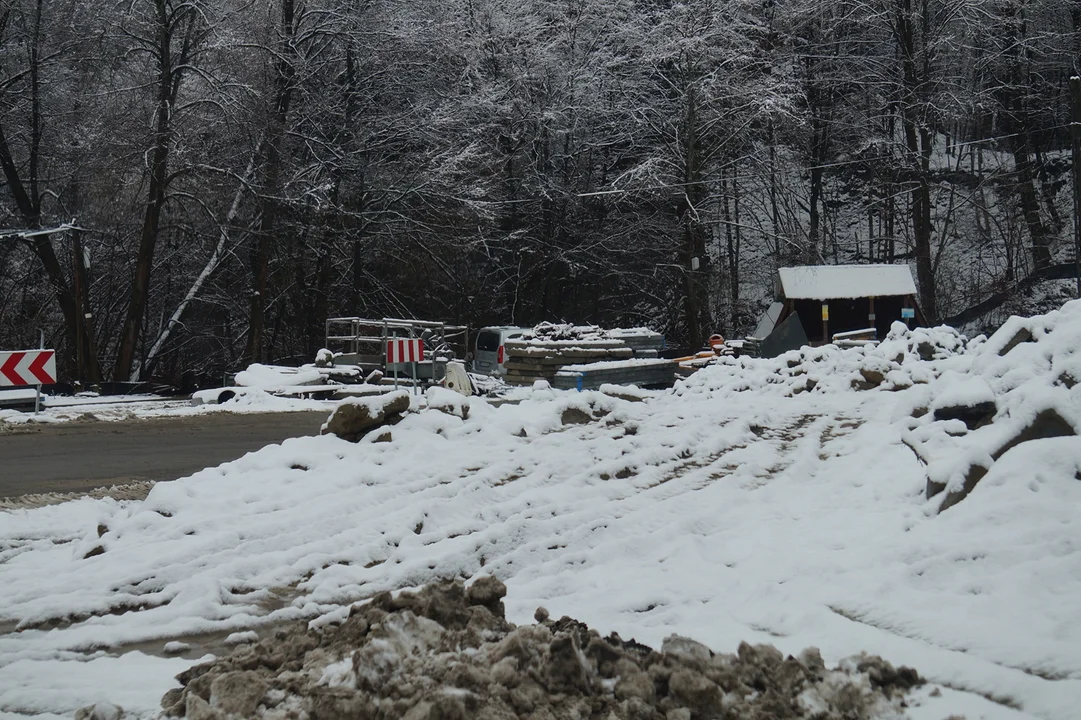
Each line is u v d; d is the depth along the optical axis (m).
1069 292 47.44
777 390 18.08
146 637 6.37
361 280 43.31
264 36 36.72
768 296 51.34
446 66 43.84
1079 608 5.64
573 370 25.75
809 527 8.56
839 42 50.09
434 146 42.31
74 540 8.98
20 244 38.97
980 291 48.50
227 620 6.67
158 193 34.66
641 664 4.82
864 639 5.61
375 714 4.24
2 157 34.62
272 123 35.72
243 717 4.35
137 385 31.03
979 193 52.28
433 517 8.95
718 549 8.06
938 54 48.28
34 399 21.80
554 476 10.59
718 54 44.97
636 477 10.73
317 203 38.28
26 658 6.00
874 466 10.59
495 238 45.12
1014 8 49.75
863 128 49.94
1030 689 4.68
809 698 4.49
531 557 7.99
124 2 34.56
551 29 47.06
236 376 25.27
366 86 41.91
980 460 7.99
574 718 4.24
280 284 41.66
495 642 4.95
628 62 47.19
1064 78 53.66
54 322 40.38
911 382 17.23
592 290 48.31
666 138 47.22
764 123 46.66
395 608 5.26
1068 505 7.19
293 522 8.83
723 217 50.81
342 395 24.88
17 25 35.47
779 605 6.44
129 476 12.71
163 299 42.09
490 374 32.72
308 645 5.16
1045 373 9.38
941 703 4.63
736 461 11.48
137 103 35.81
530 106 45.25
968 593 6.20
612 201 46.19
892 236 50.56
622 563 7.87
